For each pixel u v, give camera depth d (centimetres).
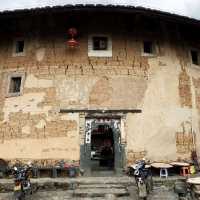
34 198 1051
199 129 1589
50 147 1407
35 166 1368
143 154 1424
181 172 1386
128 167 1395
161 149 1452
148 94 1509
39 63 1532
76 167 1376
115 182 1161
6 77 1562
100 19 1573
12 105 1501
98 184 1154
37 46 1565
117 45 1555
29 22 1592
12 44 1609
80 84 1485
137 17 1521
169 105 1529
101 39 1572
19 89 1530
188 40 1720
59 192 1101
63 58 1527
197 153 1530
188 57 1684
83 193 1053
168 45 1630
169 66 1593
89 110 1448
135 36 1588
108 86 1489
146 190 1045
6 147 1442
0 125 1484
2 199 1048
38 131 1434
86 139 1420
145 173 1069
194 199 1041
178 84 1590
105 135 2111
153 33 1619
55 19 1556
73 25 1564
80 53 1530
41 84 1498
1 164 1396
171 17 1490
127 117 1457
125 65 1529
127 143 1427
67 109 1448
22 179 1044
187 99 1592
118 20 1574
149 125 1468
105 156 1881
